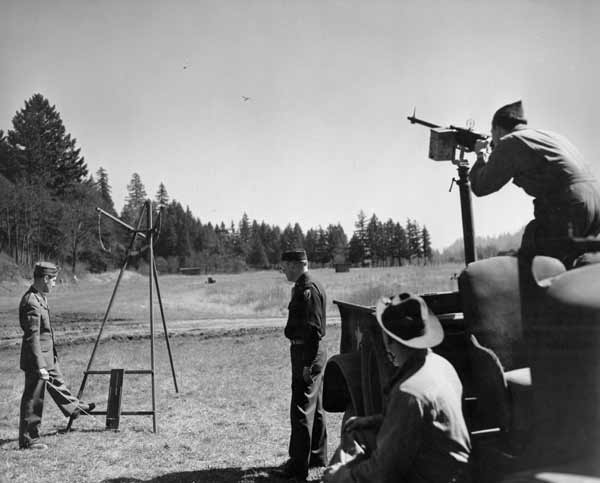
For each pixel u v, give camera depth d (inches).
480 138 168.6
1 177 1798.7
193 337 729.0
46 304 293.7
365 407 158.9
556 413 95.6
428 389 107.7
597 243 107.1
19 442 269.0
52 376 295.0
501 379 108.0
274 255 6023.6
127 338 738.2
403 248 3700.8
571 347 93.1
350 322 180.1
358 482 116.0
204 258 4997.5
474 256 171.6
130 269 3115.2
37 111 2053.4
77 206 2260.1
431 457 106.6
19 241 1797.5
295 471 213.5
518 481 90.7
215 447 263.6
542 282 101.6
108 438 283.6
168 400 368.5
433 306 146.6
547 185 130.5
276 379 426.6
